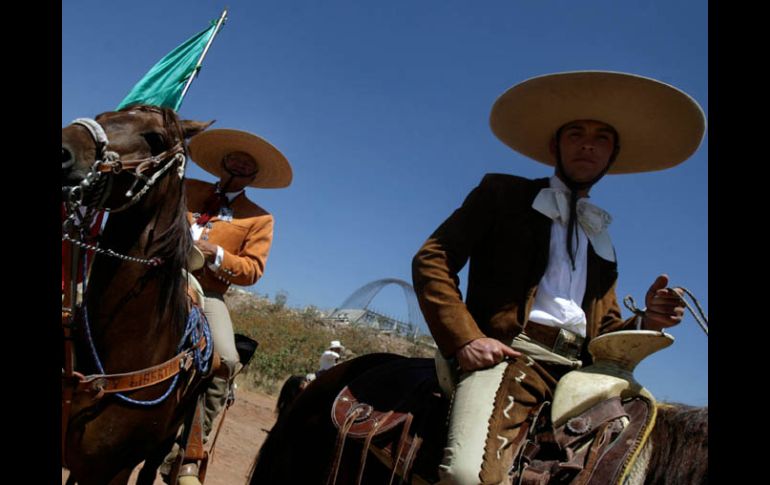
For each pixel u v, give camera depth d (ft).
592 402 9.36
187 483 16.01
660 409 9.41
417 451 9.87
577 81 11.45
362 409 10.66
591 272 10.98
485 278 10.73
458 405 9.58
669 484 8.45
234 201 19.16
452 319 10.02
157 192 11.52
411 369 11.51
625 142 12.69
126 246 11.38
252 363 65.57
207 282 17.49
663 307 10.03
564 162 11.54
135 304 11.37
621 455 8.61
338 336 96.07
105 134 10.48
